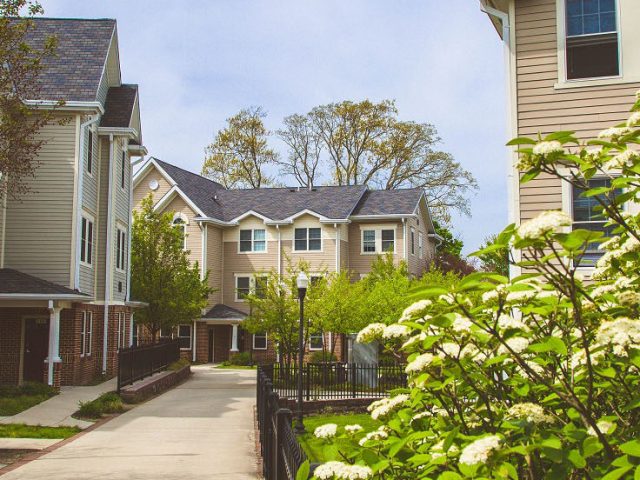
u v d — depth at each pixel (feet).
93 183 75.31
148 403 62.03
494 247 11.83
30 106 62.34
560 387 12.84
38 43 76.13
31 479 30.48
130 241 87.56
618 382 13.03
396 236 120.98
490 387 13.93
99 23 79.46
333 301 80.43
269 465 27.53
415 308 12.52
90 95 69.05
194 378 90.84
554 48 41.75
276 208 126.93
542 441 10.08
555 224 10.16
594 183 39.24
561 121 41.11
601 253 38.55
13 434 42.86
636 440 9.18
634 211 37.22
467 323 12.42
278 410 22.09
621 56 40.65
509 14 42.73
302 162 175.94
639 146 36.70
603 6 41.45
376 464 11.30
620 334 10.69
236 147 175.94
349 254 123.03
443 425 13.32
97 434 44.11
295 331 83.97
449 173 170.40
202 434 44.39
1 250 66.69
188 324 119.34
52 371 61.26
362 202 125.80
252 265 124.16
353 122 169.58
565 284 11.73
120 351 62.13
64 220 67.77
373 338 14.14
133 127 83.15
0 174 57.36
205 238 120.16
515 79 42.19
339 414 61.62
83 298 63.57
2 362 65.98
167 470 32.65
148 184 124.67
